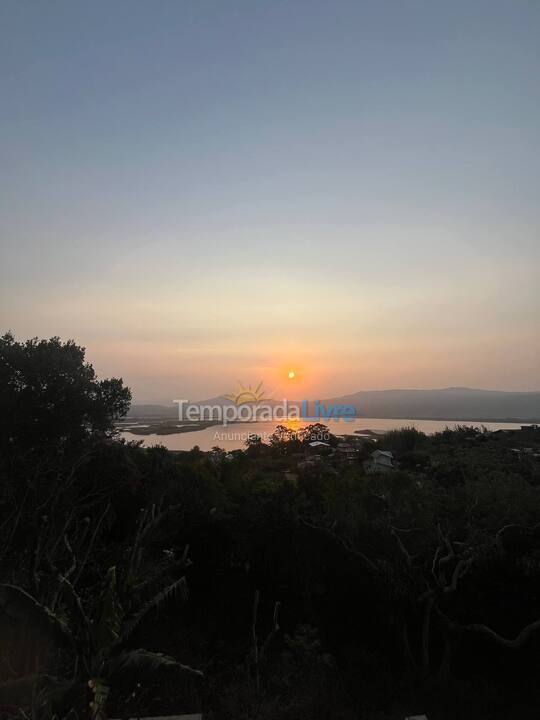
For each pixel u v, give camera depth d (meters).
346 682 15.90
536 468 34.41
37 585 8.88
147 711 12.22
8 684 8.35
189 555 21.31
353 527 19.80
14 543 14.27
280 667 16.14
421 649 18.30
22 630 10.14
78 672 7.48
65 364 20.83
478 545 16.59
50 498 15.94
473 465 33.47
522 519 18.09
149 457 25.44
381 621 18.97
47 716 7.36
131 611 8.82
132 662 7.33
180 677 14.93
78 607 7.87
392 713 14.70
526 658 17.06
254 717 13.62
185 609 19.92
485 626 16.31
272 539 21.20
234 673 15.91
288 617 19.84
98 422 21.92
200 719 12.12
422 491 21.64
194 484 23.94
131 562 9.54
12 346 20.17
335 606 19.94
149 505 20.19
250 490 25.36
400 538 18.56
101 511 20.02
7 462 17.70
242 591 21.06
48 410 20.03
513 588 17.81
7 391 19.31
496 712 14.98
